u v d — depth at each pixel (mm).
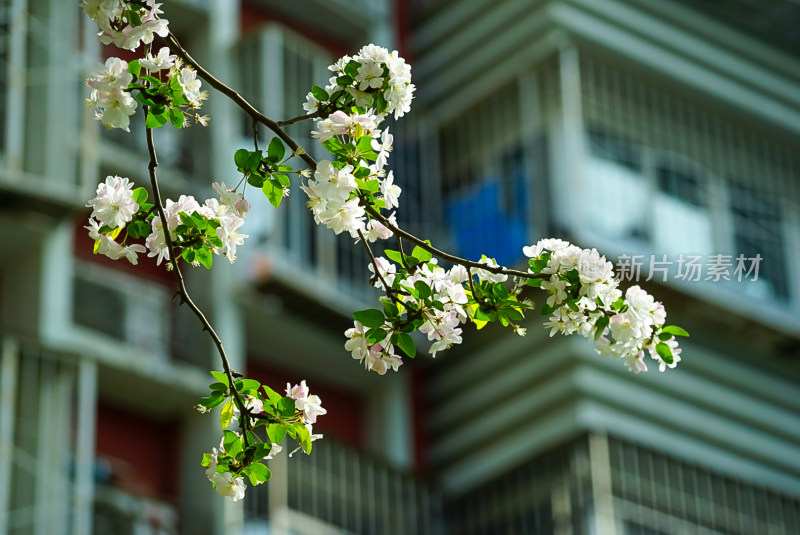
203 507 13352
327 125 5094
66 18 13727
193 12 15422
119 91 5074
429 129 15859
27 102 13422
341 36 16922
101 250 5137
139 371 13359
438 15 16703
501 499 14195
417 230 15125
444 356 15258
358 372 15258
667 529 13633
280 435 5273
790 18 16844
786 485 15117
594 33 15672
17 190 12742
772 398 15289
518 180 15086
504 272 5188
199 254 5195
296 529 13227
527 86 15328
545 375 14469
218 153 14727
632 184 15211
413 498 14359
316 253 14484
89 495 12109
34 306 13133
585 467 13664
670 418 14570
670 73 15992
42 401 12391
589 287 5090
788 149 16641
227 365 5250
